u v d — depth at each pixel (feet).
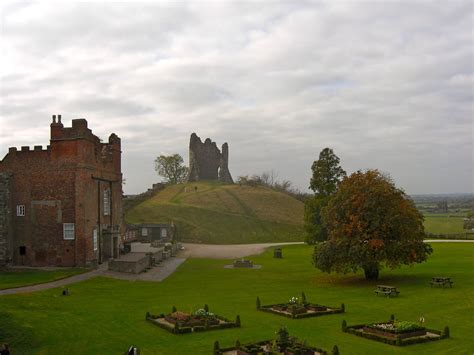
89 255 197.36
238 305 121.49
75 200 193.98
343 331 93.35
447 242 293.64
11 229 197.57
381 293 132.46
